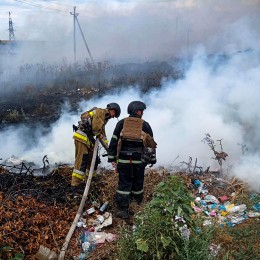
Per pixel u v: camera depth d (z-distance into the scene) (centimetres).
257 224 414
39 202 429
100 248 372
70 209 428
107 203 441
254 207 458
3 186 462
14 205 409
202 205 459
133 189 435
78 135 452
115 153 430
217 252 353
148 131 423
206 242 339
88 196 454
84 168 459
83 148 455
